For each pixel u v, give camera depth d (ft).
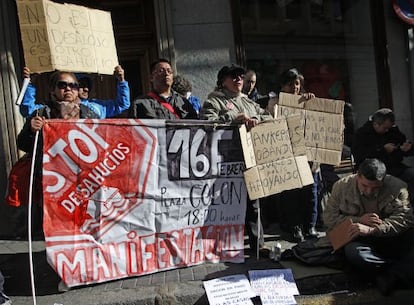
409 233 13.26
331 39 23.44
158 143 13.35
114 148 12.94
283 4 22.67
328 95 23.40
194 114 15.67
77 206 12.69
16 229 19.11
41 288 13.14
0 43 19.03
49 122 12.39
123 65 21.26
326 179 17.99
